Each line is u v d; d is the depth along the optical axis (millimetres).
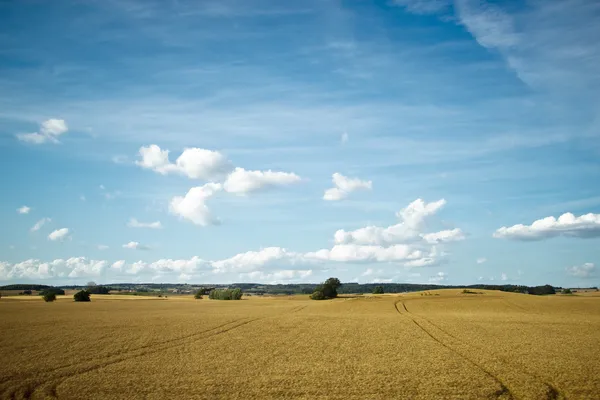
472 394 23969
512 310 92062
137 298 166625
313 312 88750
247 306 110812
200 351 38562
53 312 86375
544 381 26688
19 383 26281
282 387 25641
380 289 182500
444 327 58156
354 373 29422
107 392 24484
